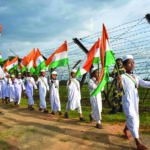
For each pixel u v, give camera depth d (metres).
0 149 6.29
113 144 6.27
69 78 9.91
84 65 8.16
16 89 15.20
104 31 6.96
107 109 11.55
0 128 8.38
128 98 5.89
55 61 10.01
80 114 9.39
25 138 7.09
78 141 6.65
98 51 8.34
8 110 12.77
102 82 6.71
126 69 6.15
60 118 9.96
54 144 6.55
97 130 7.61
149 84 6.00
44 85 12.09
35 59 13.54
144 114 9.94
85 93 18.94
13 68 17.05
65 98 17.16
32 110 12.59
